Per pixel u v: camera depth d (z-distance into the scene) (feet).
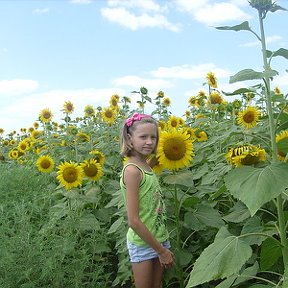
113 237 15.85
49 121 30.50
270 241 9.00
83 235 16.07
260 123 17.93
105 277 13.83
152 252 11.30
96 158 19.60
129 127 11.32
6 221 15.62
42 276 11.84
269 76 7.43
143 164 11.46
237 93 8.81
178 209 12.80
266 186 7.45
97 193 17.43
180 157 11.82
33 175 23.49
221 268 7.90
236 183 7.82
